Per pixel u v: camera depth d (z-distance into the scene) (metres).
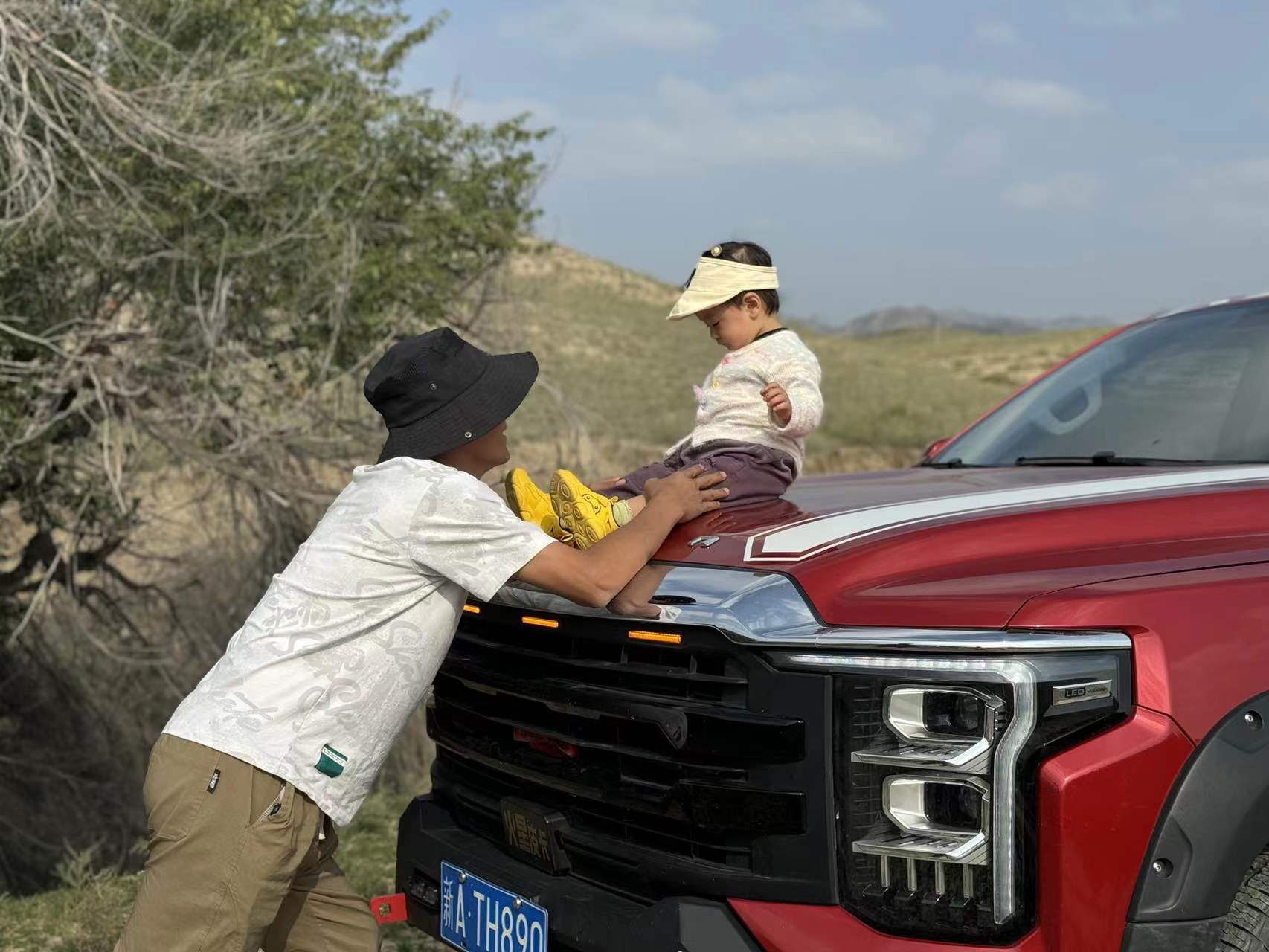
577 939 2.61
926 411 45.09
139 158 9.41
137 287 9.74
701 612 2.49
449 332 2.71
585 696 2.67
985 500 2.92
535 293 13.98
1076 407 4.12
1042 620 2.28
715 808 2.42
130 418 9.65
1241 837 2.26
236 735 2.50
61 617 10.98
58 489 10.40
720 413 3.21
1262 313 4.03
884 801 2.30
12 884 10.04
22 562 10.55
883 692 2.31
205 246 9.74
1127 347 4.30
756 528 2.83
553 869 2.80
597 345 48.38
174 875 2.52
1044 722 2.23
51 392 9.15
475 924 2.94
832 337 71.75
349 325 10.80
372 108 11.53
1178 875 2.23
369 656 2.55
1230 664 2.32
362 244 10.70
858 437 39.44
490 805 3.05
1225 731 2.28
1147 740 2.24
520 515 2.99
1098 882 2.20
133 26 9.12
